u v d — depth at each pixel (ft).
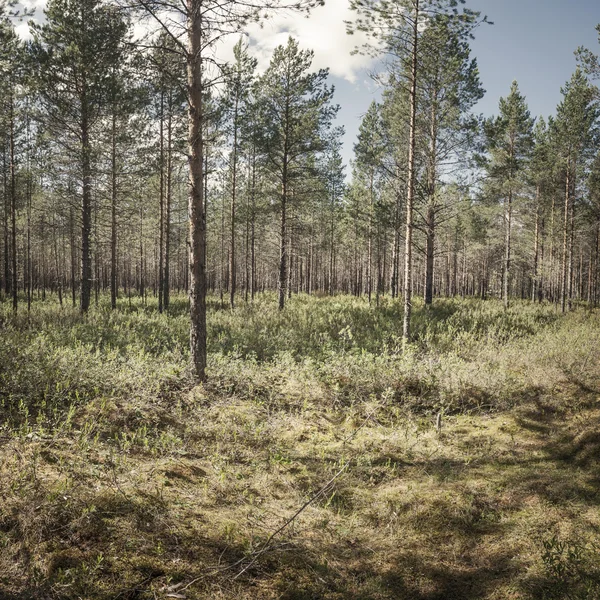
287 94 70.23
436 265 163.02
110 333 42.11
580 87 86.38
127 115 63.26
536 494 17.52
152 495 15.58
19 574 11.28
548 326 53.42
